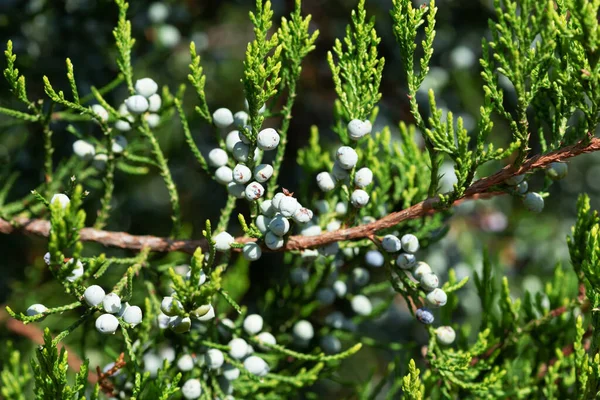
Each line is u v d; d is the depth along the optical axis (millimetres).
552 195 930
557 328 548
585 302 541
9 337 637
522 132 490
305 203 571
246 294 715
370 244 536
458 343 556
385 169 551
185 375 539
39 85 664
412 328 926
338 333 566
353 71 514
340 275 562
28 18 661
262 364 529
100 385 524
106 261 522
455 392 538
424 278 509
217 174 522
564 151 494
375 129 845
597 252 498
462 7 818
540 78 489
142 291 598
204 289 478
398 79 826
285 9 883
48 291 641
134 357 496
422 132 505
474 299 853
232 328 535
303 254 520
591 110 486
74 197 464
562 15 494
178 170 956
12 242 688
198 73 515
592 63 478
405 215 510
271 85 495
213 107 947
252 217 509
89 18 670
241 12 1019
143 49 751
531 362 559
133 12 677
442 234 551
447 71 828
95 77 679
